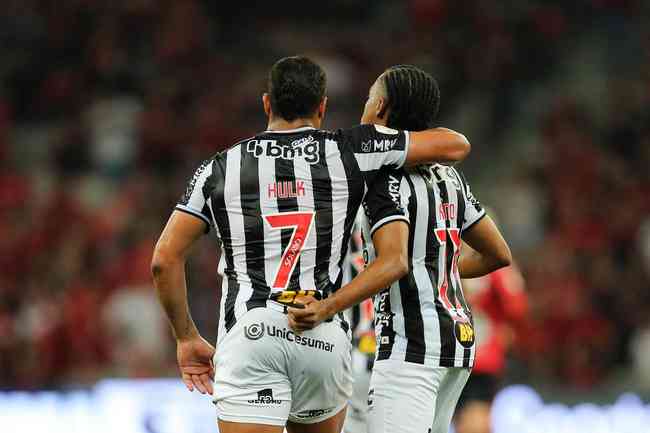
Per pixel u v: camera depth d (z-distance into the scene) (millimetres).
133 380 31844
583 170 52688
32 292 43438
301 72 15750
